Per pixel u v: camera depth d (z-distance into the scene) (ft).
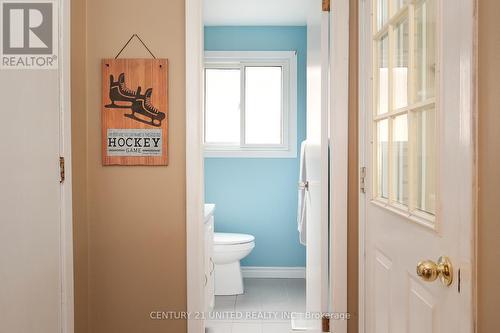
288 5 11.88
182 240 7.06
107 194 7.04
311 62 8.81
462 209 3.40
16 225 4.96
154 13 7.00
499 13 2.83
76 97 6.59
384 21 5.73
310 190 8.91
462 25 3.39
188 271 7.00
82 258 6.79
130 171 7.06
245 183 13.71
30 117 5.24
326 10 7.47
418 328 4.37
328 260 7.59
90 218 7.04
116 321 7.07
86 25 6.98
